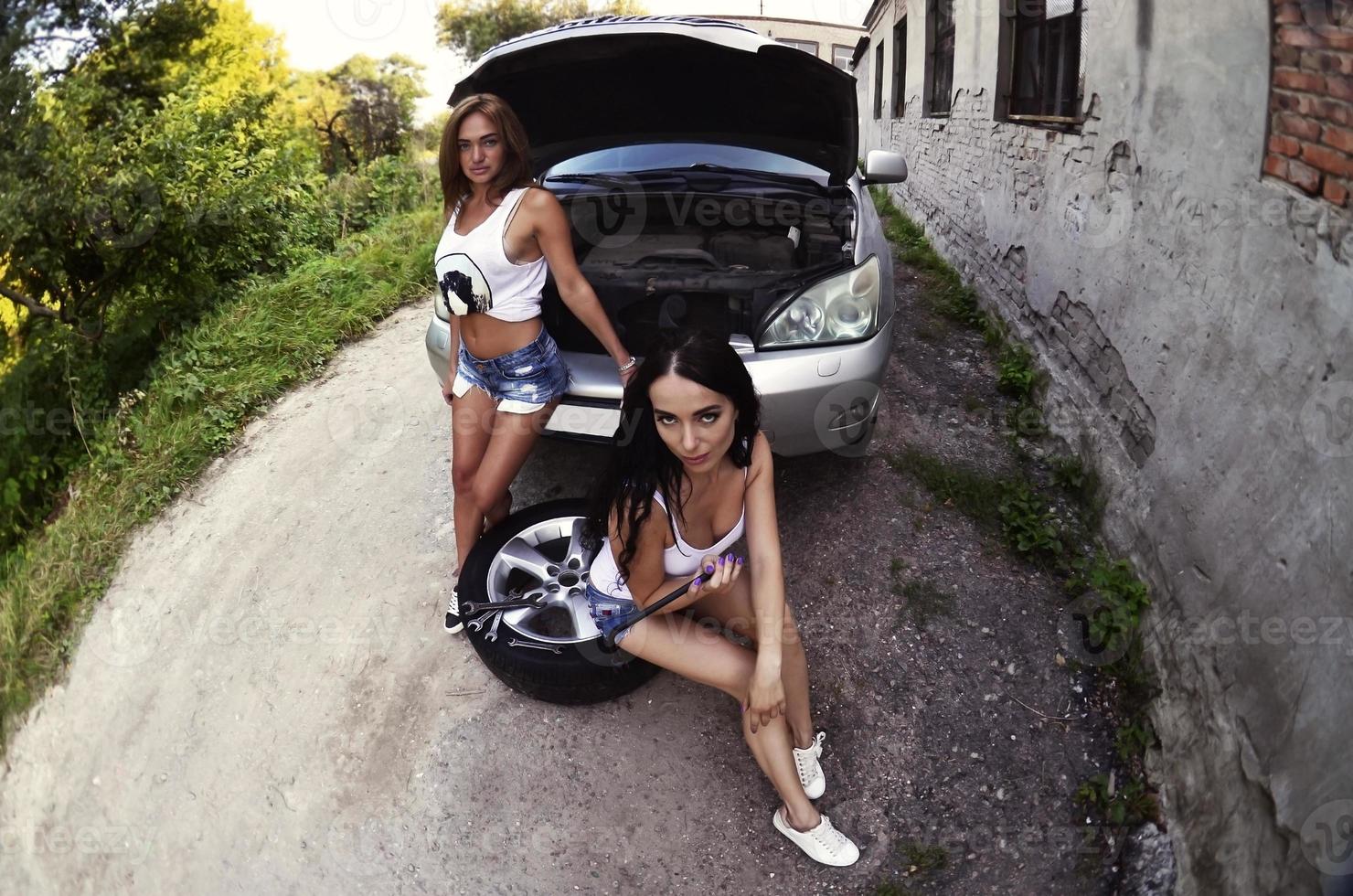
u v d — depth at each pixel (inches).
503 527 113.7
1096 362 133.9
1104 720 101.0
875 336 118.0
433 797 100.1
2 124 213.0
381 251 257.4
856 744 101.1
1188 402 102.3
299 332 201.2
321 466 155.8
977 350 188.1
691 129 156.8
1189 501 99.1
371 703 111.0
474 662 114.1
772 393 111.9
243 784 105.3
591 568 91.2
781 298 115.8
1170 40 110.3
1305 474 76.8
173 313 226.2
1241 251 91.7
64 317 222.8
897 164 158.6
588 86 144.6
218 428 168.9
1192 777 85.6
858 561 122.6
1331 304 74.7
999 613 114.0
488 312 101.3
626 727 104.7
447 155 96.9
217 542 141.9
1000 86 198.7
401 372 187.2
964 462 143.9
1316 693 69.1
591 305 103.7
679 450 77.2
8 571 159.3
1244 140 91.7
